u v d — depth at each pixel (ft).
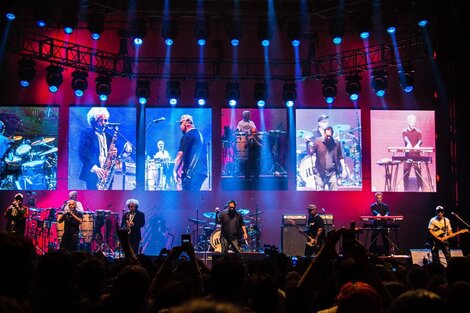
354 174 60.54
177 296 11.99
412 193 60.90
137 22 55.36
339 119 61.21
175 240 59.93
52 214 54.80
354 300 8.67
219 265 11.03
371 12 53.67
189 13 56.90
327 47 61.57
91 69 55.72
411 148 60.70
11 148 59.62
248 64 61.31
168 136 60.95
